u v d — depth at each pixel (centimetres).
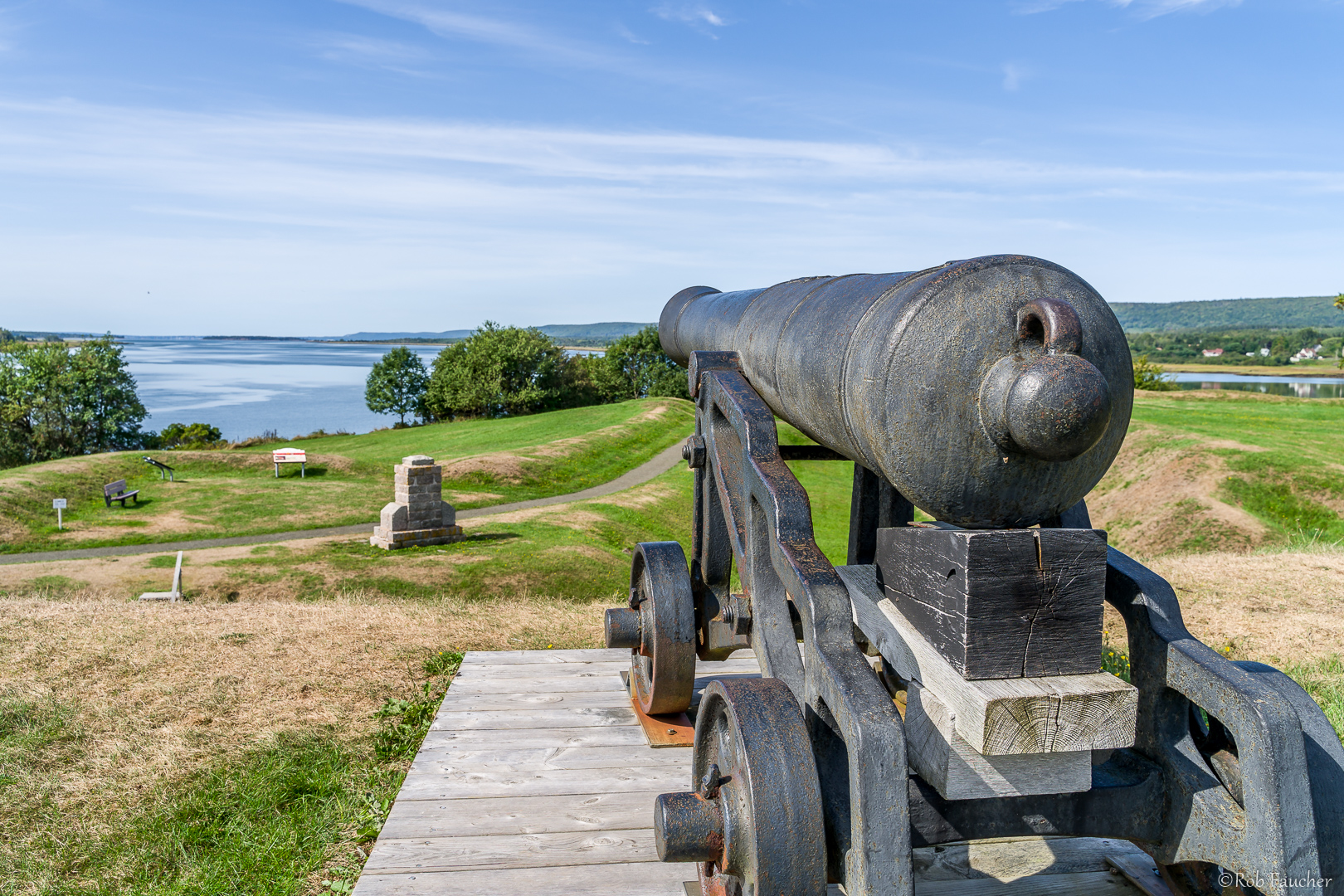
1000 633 180
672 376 7331
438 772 352
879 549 227
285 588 1537
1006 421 171
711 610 381
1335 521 1903
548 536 2009
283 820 359
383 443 4497
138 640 591
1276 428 2827
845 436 223
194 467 2998
